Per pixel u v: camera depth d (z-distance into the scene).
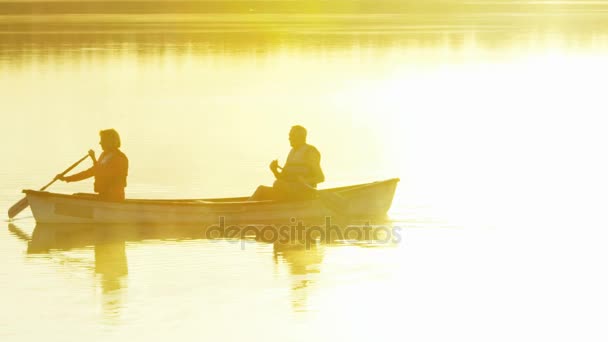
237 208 48.69
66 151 70.50
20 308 34.12
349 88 110.50
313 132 79.75
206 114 90.19
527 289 36.34
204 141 74.88
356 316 33.16
